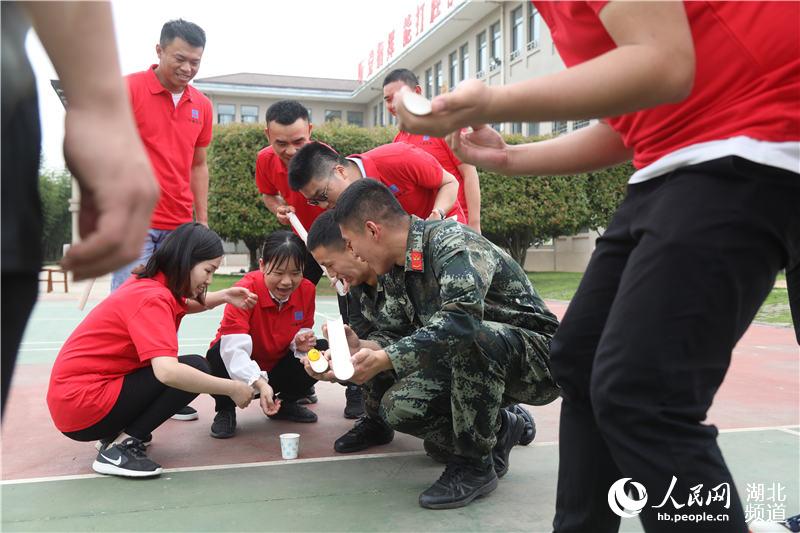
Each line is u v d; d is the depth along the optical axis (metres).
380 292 2.67
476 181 3.78
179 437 3.02
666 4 0.96
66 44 0.74
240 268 25.33
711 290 1.06
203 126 3.91
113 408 2.43
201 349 5.83
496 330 2.21
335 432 3.12
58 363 2.46
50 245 9.87
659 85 0.96
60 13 0.73
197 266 2.52
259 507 2.12
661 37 0.96
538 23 17.91
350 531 1.93
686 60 0.96
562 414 1.42
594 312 1.32
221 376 3.08
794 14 1.03
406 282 2.31
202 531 1.92
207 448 2.83
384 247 2.27
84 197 0.77
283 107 3.39
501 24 19.75
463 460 2.23
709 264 1.06
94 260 0.76
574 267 19.38
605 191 14.91
